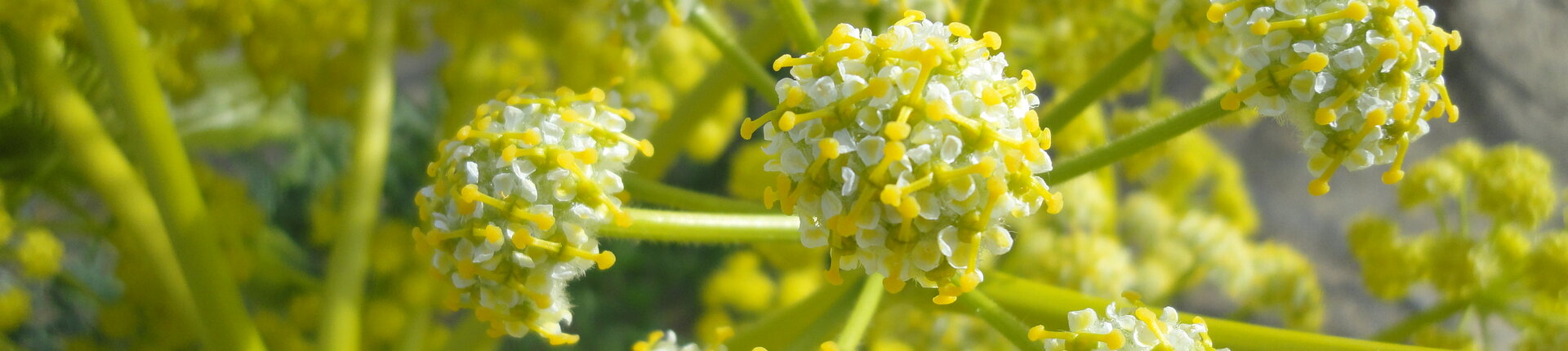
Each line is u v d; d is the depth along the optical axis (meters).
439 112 0.31
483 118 0.17
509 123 0.17
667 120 0.22
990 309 0.17
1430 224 0.47
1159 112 0.26
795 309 0.19
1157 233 0.27
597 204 0.17
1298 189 0.51
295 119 0.30
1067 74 0.23
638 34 0.19
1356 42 0.16
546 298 0.17
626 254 0.36
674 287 0.38
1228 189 0.31
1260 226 0.50
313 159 0.31
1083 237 0.23
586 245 0.17
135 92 0.19
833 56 0.15
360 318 0.24
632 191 0.19
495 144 0.17
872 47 0.15
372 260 0.24
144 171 0.19
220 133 0.29
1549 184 0.22
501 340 0.32
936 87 0.15
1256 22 0.16
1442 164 0.22
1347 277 0.48
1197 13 0.17
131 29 0.19
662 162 0.22
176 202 0.19
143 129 0.19
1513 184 0.21
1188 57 0.22
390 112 0.22
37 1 0.19
